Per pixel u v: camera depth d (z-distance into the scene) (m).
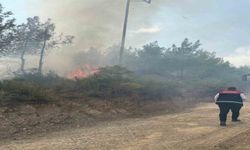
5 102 14.82
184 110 22.66
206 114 19.25
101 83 22.16
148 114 19.94
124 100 21.38
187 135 12.18
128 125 14.88
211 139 11.42
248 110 21.11
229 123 15.27
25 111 14.68
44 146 10.34
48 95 16.64
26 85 16.55
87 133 12.72
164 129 13.55
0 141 11.30
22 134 12.46
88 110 17.41
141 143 10.78
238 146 10.34
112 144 10.62
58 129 13.76
